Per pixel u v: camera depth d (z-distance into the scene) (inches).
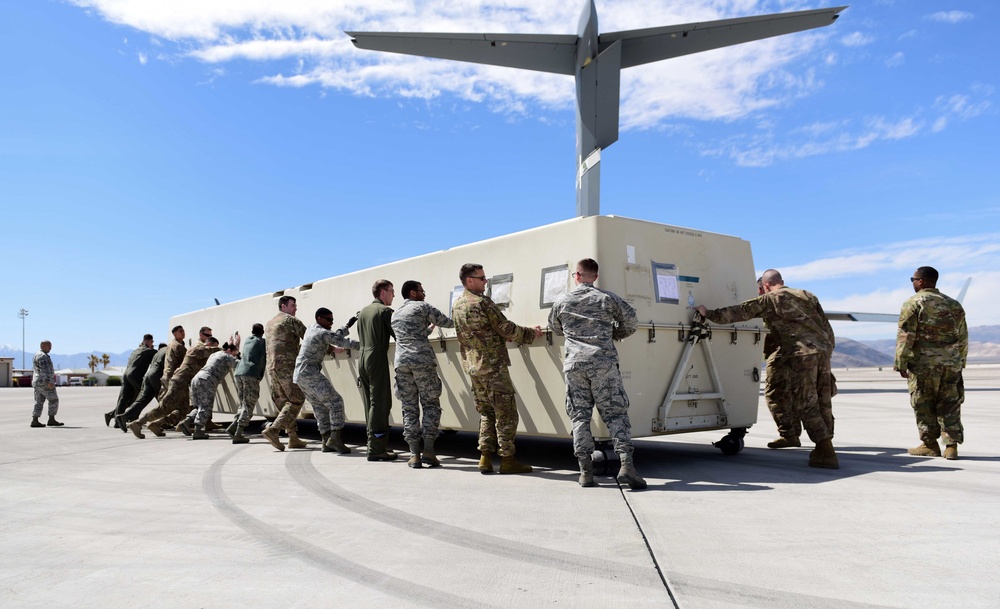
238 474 229.6
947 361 231.9
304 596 103.5
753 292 264.5
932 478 196.4
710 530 138.6
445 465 248.1
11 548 136.3
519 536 137.0
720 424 247.1
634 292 218.5
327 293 358.0
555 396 225.1
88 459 281.1
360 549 129.6
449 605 98.3
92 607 101.0
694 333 232.7
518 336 218.7
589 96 481.4
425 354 239.9
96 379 2566.4
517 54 564.7
